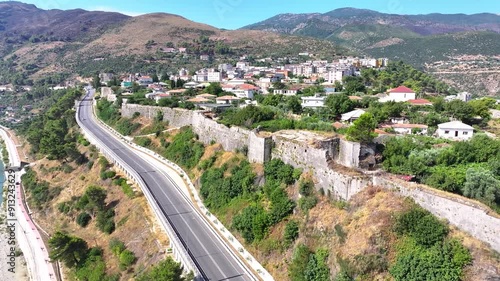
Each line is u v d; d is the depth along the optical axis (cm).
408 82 17050
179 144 10506
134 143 12212
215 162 8662
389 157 6159
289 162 6788
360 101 11788
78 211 9219
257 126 8550
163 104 13238
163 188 8569
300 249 5350
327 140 6406
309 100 12762
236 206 6950
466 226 4206
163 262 5516
